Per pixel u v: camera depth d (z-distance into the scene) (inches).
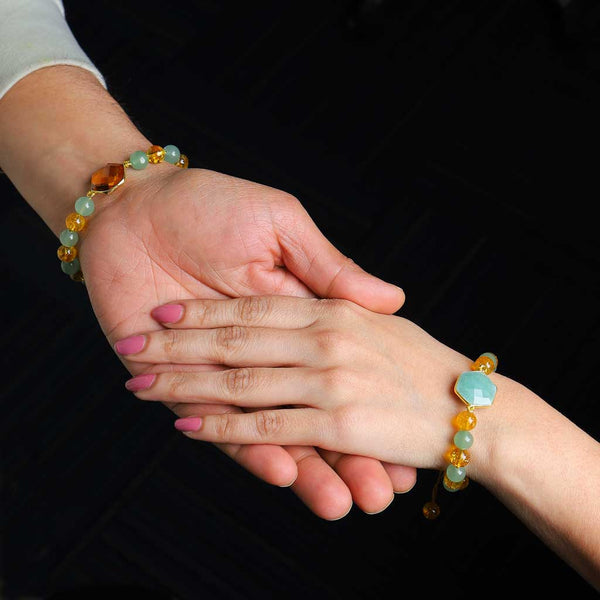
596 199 39.6
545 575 34.1
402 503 35.1
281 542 34.9
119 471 36.1
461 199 39.6
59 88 27.5
